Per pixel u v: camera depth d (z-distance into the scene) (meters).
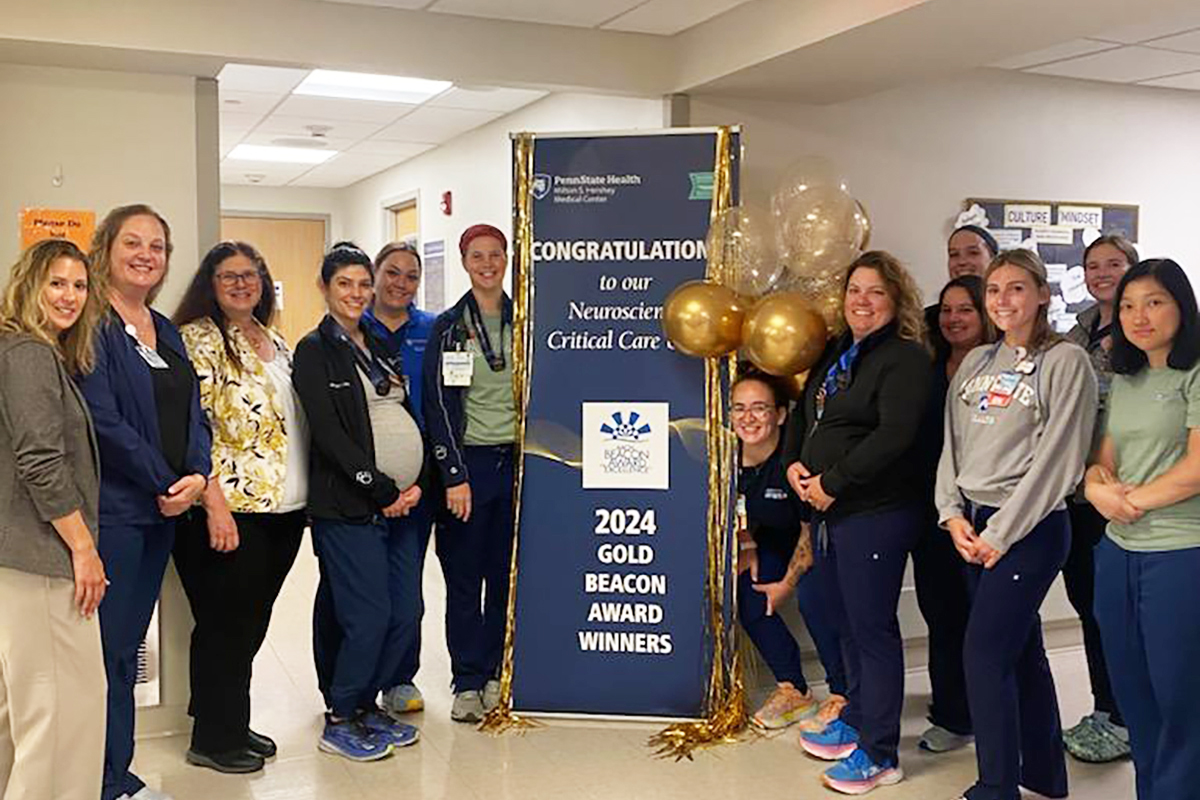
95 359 2.80
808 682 4.38
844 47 3.60
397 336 4.08
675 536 3.79
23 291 2.56
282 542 3.48
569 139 3.82
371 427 3.49
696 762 3.52
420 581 3.80
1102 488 2.72
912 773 3.42
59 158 3.62
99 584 2.62
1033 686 3.16
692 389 3.78
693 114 4.30
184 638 3.81
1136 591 2.70
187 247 3.77
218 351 3.35
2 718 2.61
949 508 3.03
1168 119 5.21
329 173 8.39
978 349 3.07
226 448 3.33
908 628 4.53
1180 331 2.62
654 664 3.79
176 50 3.51
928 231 4.72
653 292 3.79
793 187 3.57
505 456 3.87
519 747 3.64
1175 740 2.65
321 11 3.73
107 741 2.98
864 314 3.17
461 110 5.95
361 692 3.58
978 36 3.47
